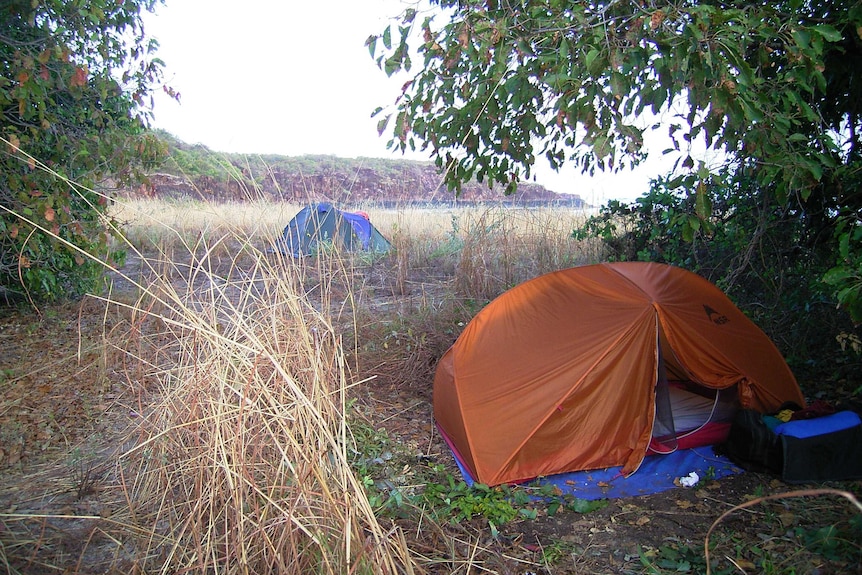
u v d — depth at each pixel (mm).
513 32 3441
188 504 2961
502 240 8500
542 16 3402
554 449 3803
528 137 4633
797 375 5047
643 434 3889
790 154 3473
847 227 4266
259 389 2918
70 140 6121
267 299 3623
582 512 3432
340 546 2471
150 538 2908
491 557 3006
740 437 3859
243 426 2846
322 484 2541
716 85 3051
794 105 3820
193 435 3080
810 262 5246
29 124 5777
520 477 3732
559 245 8414
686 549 2986
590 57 2881
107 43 6086
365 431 4434
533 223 9188
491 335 4301
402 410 4930
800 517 3223
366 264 9367
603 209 7375
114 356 5309
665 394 3975
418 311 6996
